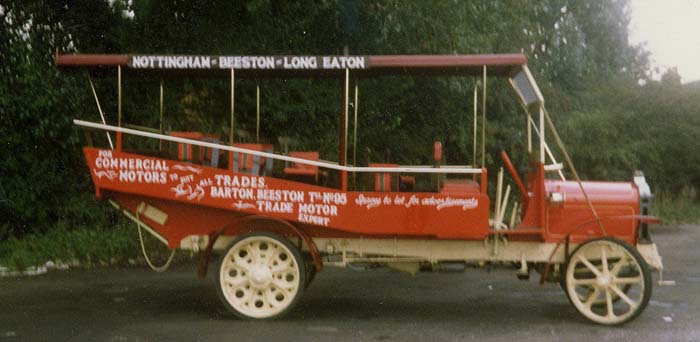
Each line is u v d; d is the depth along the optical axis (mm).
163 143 7938
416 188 7867
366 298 8266
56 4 12992
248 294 6980
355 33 12492
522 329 6613
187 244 7289
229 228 7172
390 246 7105
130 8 13180
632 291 8641
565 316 7223
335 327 6672
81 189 12969
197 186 7043
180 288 8750
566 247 6930
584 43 26906
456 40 12453
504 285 9211
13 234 11984
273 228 7148
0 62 11953
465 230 6809
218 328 6590
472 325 6789
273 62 7066
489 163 15195
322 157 12789
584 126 18891
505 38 14172
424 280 9633
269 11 12727
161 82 7930
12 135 11953
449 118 14164
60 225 12180
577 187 7172
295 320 6977
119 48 13461
